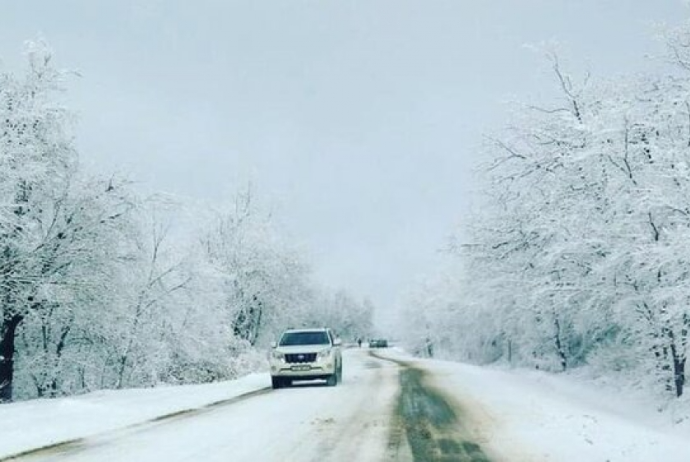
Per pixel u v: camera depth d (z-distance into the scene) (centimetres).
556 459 867
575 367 3091
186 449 956
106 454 927
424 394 1805
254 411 1453
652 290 1758
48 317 2375
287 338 2317
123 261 2475
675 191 1661
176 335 3023
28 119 2112
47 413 1425
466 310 4322
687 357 1784
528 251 2558
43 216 2269
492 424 1195
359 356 6612
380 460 864
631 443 997
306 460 866
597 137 1908
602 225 1925
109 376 2792
